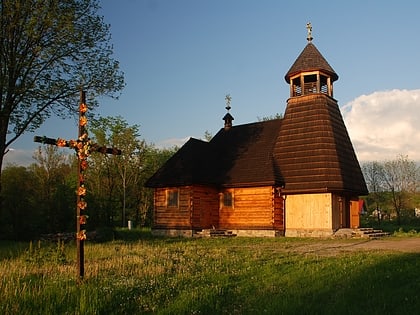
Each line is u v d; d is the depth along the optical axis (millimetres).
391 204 58031
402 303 8133
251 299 8750
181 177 30172
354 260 13664
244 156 31953
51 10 21047
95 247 18016
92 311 7629
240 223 29906
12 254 15375
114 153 10922
